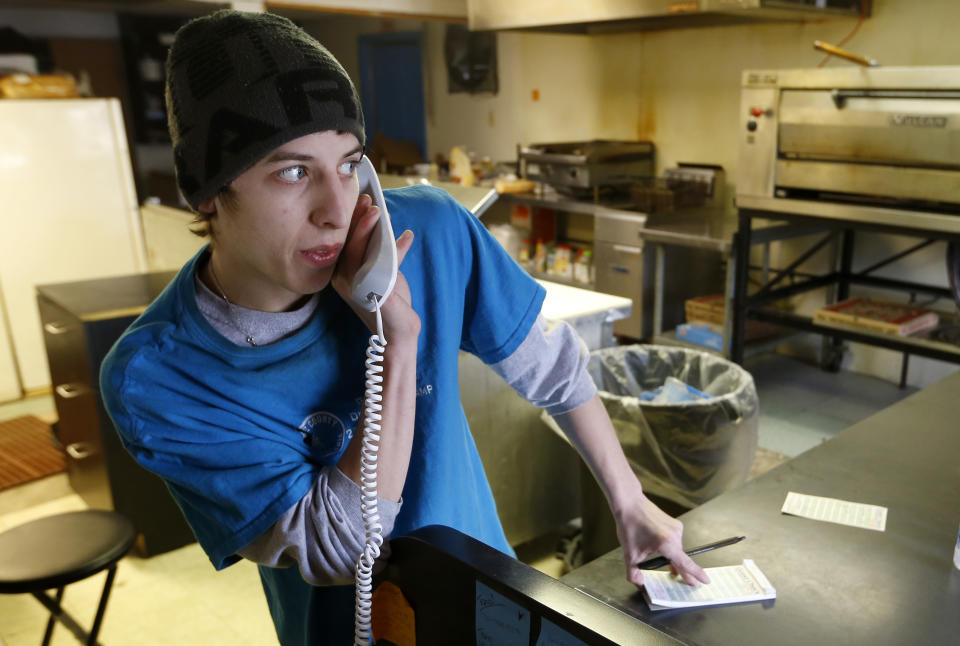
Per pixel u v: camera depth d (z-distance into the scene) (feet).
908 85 8.61
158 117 19.63
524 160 15.76
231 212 2.07
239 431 2.42
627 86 15.74
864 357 13.00
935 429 4.48
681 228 12.43
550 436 7.75
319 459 2.59
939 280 11.77
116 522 5.84
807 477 3.95
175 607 7.41
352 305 2.28
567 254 15.47
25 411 12.89
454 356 2.98
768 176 10.45
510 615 1.90
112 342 7.93
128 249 14.44
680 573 3.11
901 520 3.51
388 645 2.41
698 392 6.70
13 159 13.03
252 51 1.94
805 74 9.62
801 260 12.11
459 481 3.05
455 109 20.18
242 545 2.35
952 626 2.79
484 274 3.02
